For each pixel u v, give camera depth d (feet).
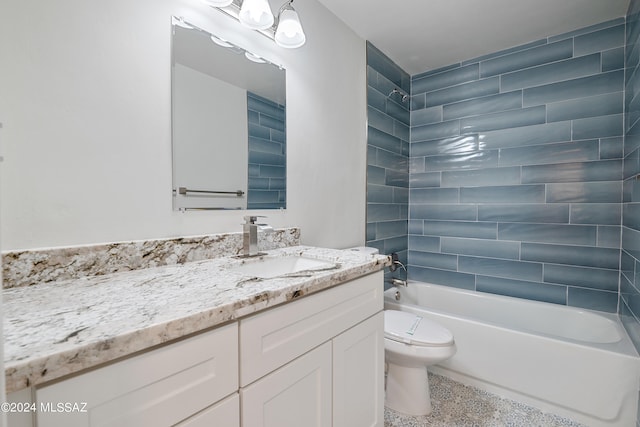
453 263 8.20
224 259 3.76
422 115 8.67
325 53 5.82
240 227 4.33
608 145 6.19
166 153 3.48
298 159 5.29
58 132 2.69
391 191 8.06
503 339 5.41
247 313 2.23
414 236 8.87
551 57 6.79
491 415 4.99
